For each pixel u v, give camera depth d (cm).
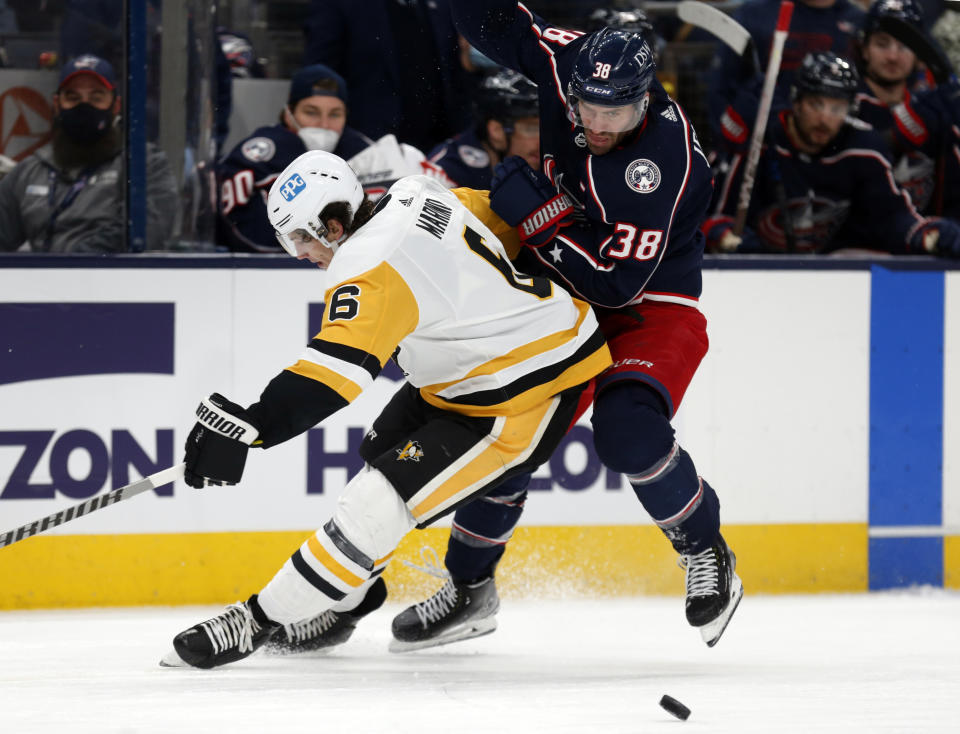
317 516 1420
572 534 1467
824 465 1518
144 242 1434
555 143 1059
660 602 1459
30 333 1370
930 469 1544
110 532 1389
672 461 1009
